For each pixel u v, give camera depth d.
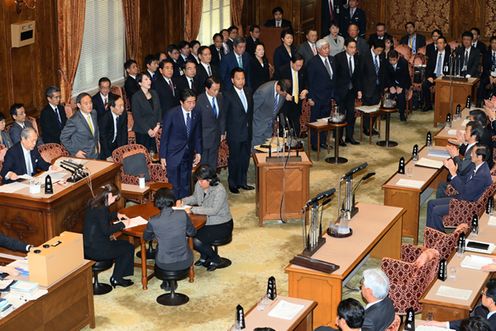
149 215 9.55
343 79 14.45
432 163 11.30
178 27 16.72
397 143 15.20
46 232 8.98
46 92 11.70
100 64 14.49
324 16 20.81
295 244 10.66
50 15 12.66
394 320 7.21
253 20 20.19
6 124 11.84
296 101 13.82
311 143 14.70
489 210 9.70
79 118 11.16
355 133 15.95
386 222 9.21
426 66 17.36
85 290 8.30
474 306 7.62
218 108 11.90
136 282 9.55
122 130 11.66
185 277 9.02
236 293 9.30
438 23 20.84
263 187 11.14
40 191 9.10
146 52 15.66
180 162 11.12
